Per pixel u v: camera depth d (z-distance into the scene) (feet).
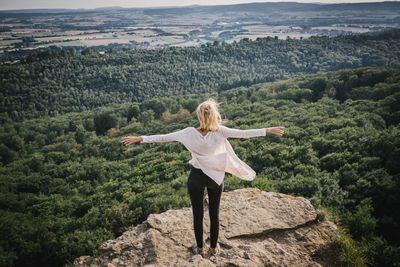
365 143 84.48
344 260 19.53
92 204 97.19
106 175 140.26
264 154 92.32
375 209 54.60
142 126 240.94
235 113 184.44
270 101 198.49
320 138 96.78
